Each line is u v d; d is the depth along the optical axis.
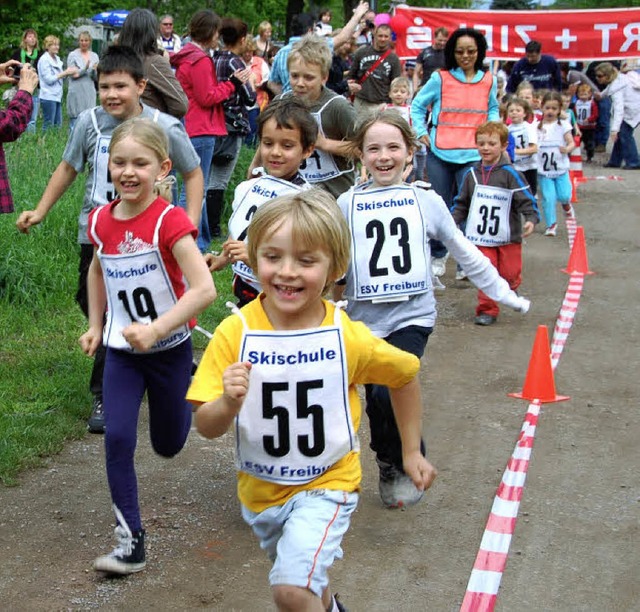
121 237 4.43
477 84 9.86
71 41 29.17
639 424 6.50
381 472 5.07
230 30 11.01
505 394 7.09
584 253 11.14
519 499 5.33
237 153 11.04
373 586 4.42
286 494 3.46
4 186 6.80
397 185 5.04
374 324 4.99
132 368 4.55
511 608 4.26
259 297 3.46
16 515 5.05
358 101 14.13
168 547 4.75
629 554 4.76
